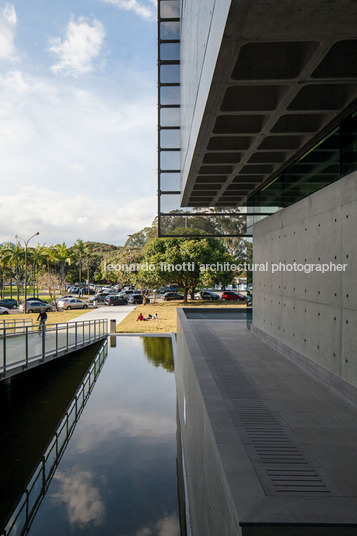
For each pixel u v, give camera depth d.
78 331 18.09
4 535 6.61
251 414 4.69
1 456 9.30
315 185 6.98
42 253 72.19
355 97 4.95
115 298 44.78
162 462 9.20
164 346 21.31
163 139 13.30
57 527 6.84
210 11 4.20
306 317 7.37
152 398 13.50
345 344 5.68
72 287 82.25
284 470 3.13
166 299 48.03
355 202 5.48
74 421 11.48
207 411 4.48
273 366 7.40
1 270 65.75
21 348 12.66
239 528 2.35
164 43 13.62
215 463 3.57
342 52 4.02
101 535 6.63
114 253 107.38
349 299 5.62
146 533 6.70
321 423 4.39
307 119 6.14
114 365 17.56
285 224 8.83
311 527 2.33
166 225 13.11
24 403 12.90
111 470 8.82
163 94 13.48
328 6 2.87
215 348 9.23
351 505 2.57
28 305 36.72
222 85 4.29
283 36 3.33
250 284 12.58
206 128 5.78
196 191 11.09
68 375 16.08
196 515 5.77
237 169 8.57
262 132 6.06
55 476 8.55
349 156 5.60
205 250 41.94
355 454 3.53
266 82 4.22
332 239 6.27
